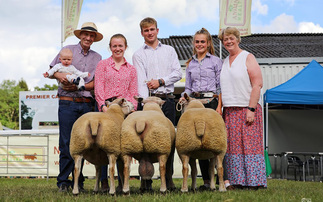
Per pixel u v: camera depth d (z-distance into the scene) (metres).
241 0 11.52
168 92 6.18
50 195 4.99
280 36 24.17
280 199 4.23
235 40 5.86
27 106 15.11
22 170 10.89
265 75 14.48
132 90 5.95
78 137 4.69
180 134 4.88
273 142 14.88
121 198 4.42
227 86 5.83
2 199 4.59
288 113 14.98
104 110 5.50
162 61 6.20
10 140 10.97
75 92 5.98
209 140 4.79
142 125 4.64
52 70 5.89
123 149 4.76
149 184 5.99
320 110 14.88
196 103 5.52
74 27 11.80
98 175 5.52
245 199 4.28
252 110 5.62
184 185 4.95
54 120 15.05
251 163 5.63
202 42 6.11
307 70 12.52
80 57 6.25
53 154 10.86
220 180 5.01
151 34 6.16
